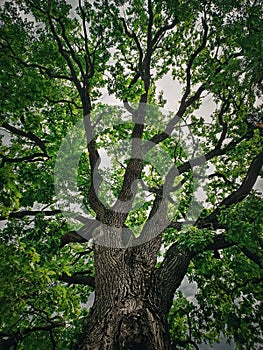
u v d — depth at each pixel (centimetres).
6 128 777
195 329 760
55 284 531
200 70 905
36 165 840
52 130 870
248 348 654
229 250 573
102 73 869
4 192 452
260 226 500
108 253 482
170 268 493
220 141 773
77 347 375
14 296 409
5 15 717
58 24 787
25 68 707
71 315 555
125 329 356
